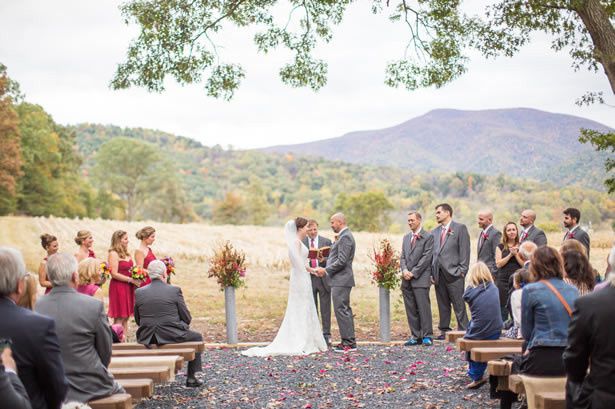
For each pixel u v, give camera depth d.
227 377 9.08
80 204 89.75
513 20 14.34
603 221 102.56
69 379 5.29
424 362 9.84
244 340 12.62
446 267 11.95
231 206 124.81
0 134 58.28
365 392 8.06
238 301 18.86
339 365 9.77
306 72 17.42
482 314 7.98
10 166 59.00
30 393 3.95
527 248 8.92
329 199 179.62
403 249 11.93
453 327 14.03
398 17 16.48
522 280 8.12
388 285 11.75
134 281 10.76
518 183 145.88
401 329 14.13
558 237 39.34
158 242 38.31
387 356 10.43
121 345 8.06
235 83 16.30
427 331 11.57
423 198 155.75
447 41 16.16
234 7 16.11
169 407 7.48
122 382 6.03
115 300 10.88
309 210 151.62
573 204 106.81
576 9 13.25
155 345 8.05
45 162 76.06
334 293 11.27
